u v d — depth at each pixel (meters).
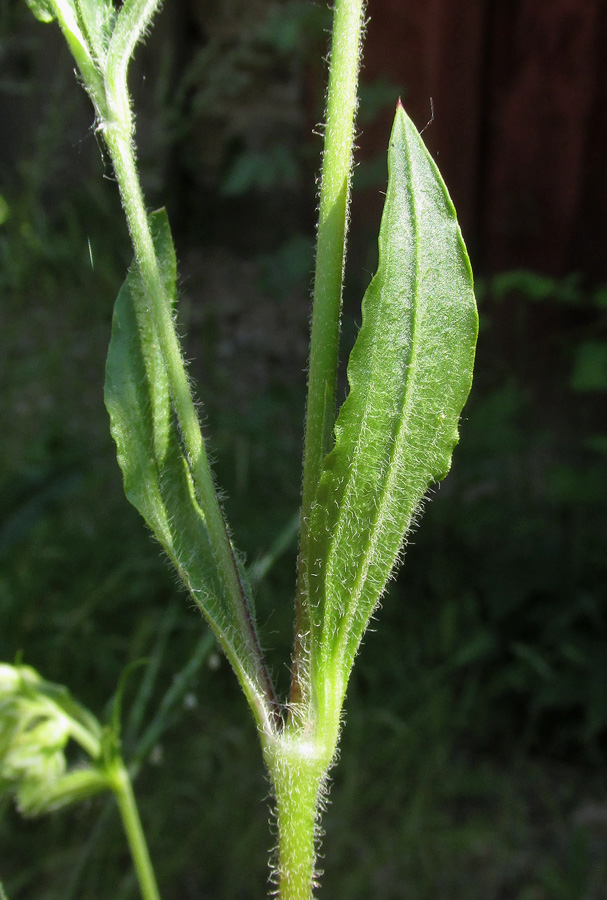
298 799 0.16
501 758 0.41
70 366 0.52
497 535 0.49
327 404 0.16
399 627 0.45
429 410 0.15
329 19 0.65
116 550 0.43
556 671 0.42
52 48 0.63
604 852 0.37
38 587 0.39
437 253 0.15
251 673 0.16
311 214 0.82
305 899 0.16
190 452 0.16
